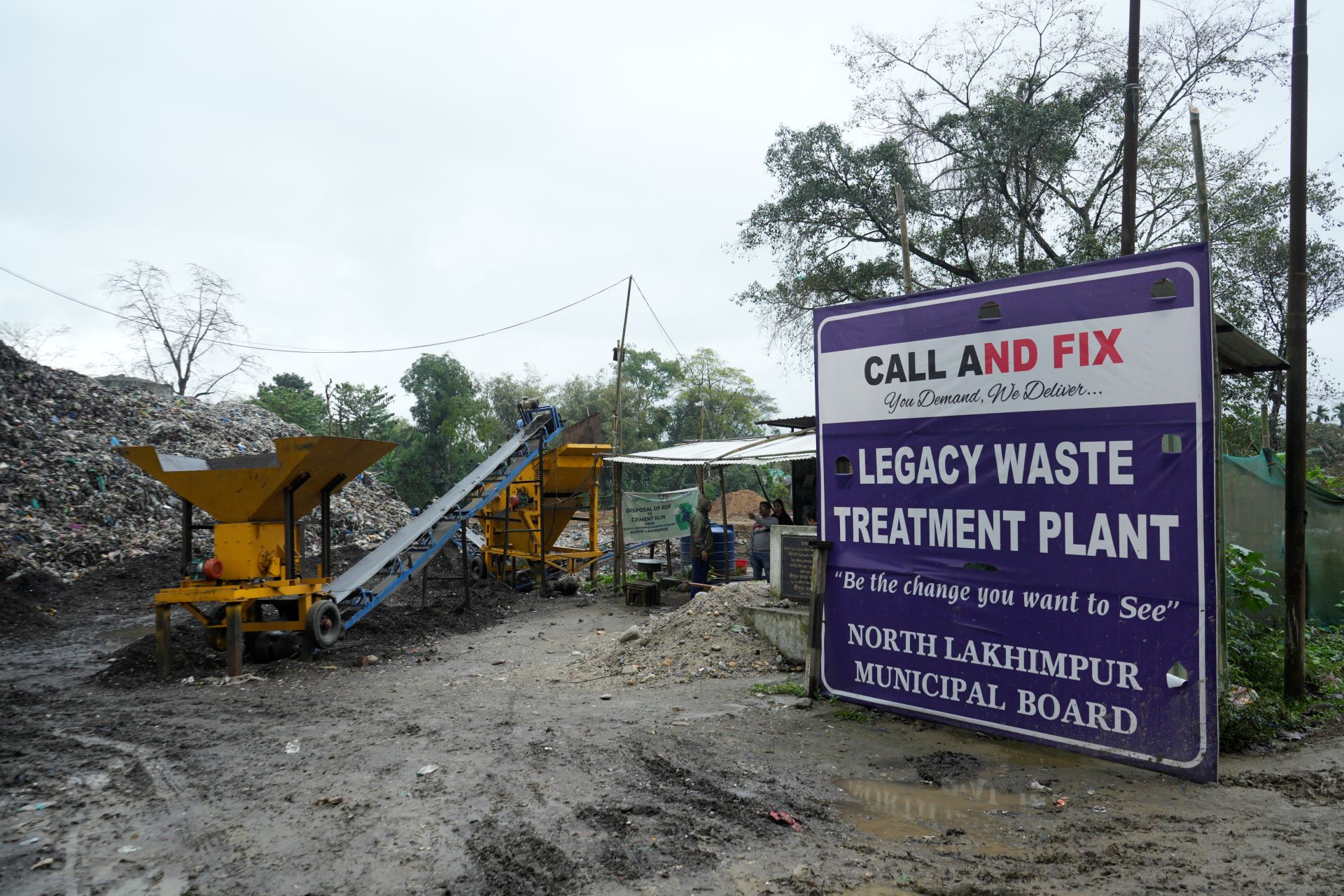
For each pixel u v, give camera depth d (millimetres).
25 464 23828
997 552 7156
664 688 9422
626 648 11492
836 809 5613
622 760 6602
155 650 11234
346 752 6996
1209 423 6047
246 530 11383
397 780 6227
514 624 15383
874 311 8016
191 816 5609
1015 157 24078
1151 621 6289
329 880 4590
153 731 7953
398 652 12359
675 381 73188
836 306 8328
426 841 5086
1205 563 6047
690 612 11617
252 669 11008
